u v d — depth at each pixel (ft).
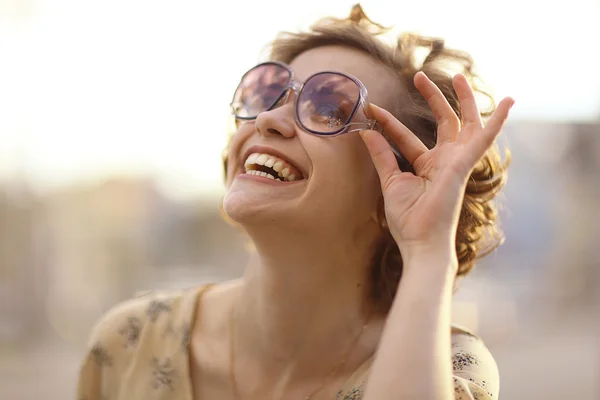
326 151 4.93
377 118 5.01
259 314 5.27
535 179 54.08
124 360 5.65
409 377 4.03
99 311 42.96
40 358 31.22
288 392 5.15
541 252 53.36
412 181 4.75
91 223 50.16
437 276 4.35
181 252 63.77
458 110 5.74
